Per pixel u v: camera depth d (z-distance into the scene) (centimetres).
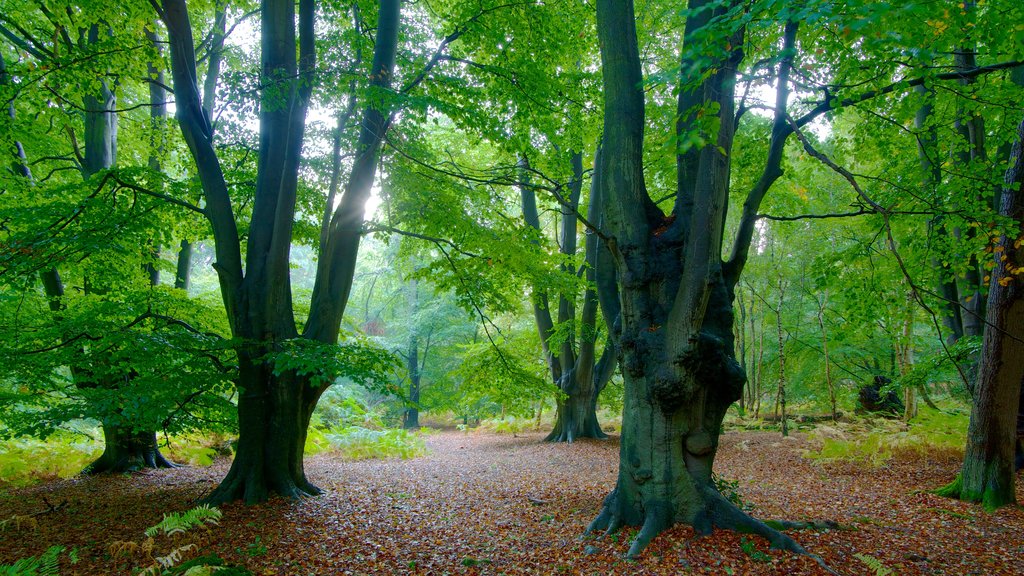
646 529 510
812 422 1964
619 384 1953
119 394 629
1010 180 662
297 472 769
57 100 851
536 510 695
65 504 746
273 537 580
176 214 841
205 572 362
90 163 995
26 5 960
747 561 456
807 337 1914
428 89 827
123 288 916
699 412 540
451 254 993
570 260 1122
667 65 1152
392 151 888
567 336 1520
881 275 1001
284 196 718
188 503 732
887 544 528
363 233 879
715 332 556
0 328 693
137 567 475
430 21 1154
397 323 2602
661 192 1239
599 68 1210
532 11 862
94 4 793
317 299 778
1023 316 682
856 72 633
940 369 1023
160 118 1089
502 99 875
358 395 2262
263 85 674
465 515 684
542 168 1036
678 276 548
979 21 501
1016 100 709
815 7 319
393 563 508
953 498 740
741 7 363
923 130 793
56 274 938
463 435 2059
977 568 467
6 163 891
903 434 1156
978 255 742
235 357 770
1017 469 914
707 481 538
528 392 1166
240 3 1032
